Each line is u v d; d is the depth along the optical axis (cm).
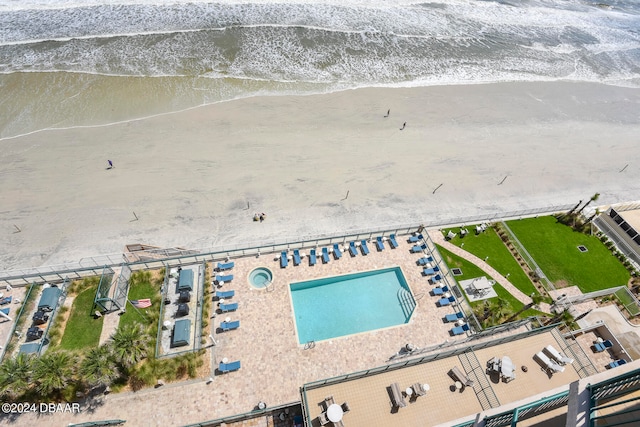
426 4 7125
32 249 3052
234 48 5388
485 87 5419
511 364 2156
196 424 2114
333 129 4375
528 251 3412
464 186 3988
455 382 2108
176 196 3531
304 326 2722
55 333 2514
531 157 4450
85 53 5000
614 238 3634
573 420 1246
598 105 5434
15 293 2684
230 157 3919
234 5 6203
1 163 3622
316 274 2961
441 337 2680
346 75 5219
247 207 3509
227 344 2517
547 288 3122
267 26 5872
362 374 2062
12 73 4584
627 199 4122
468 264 3200
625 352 2681
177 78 4806
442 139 4472
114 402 2242
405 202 3734
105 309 2636
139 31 5453
